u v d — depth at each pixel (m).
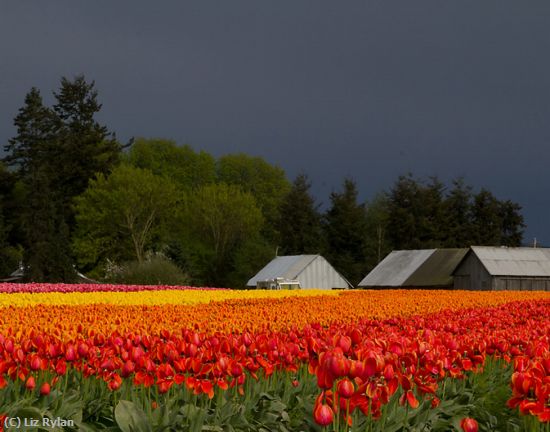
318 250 124.94
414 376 9.66
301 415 9.80
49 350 10.23
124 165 112.81
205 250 115.50
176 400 9.83
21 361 10.05
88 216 108.19
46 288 51.31
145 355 10.09
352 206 126.38
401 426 8.91
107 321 19.39
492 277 74.94
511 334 14.73
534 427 8.97
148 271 70.94
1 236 104.81
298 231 127.50
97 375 10.22
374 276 87.69
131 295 40.34
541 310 28.52
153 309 28.59
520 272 75.81
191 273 103.69
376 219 137.25
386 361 8.55
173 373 9.53
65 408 9.39
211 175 131.25
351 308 30.09
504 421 10.41
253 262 110.31
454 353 11.38
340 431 8.04
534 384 8.23
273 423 9.64
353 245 126.25
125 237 109.56
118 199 106.00
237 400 10.18
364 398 7.65
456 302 37.47
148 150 127.81
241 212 116.88
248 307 30.97
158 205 108.56
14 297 36.44
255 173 135.12
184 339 11.79
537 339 14.35
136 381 9.76
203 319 22.17
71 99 125.62
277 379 11.32
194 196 119.12
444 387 10.88
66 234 101.19
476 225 127.12
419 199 129.38
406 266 86.06
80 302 37.19
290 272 92.19
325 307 30.81
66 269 98.94
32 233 98.38
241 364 9.77
